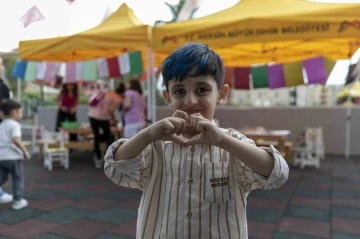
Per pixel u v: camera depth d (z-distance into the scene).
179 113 0.99
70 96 7.66
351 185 4.84
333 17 3.65
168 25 4.38
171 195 1.12
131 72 5.62
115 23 5.03
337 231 3.11
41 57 6.75
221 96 1.18
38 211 3.70
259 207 3.84
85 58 7.37
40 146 7.09
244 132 6.36
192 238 1.08
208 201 1.08
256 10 4.21
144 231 1.15
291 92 10.77
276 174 0.98
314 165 6.32
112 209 3.79
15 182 3.80
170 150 1.16
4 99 4.10
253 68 6.18
